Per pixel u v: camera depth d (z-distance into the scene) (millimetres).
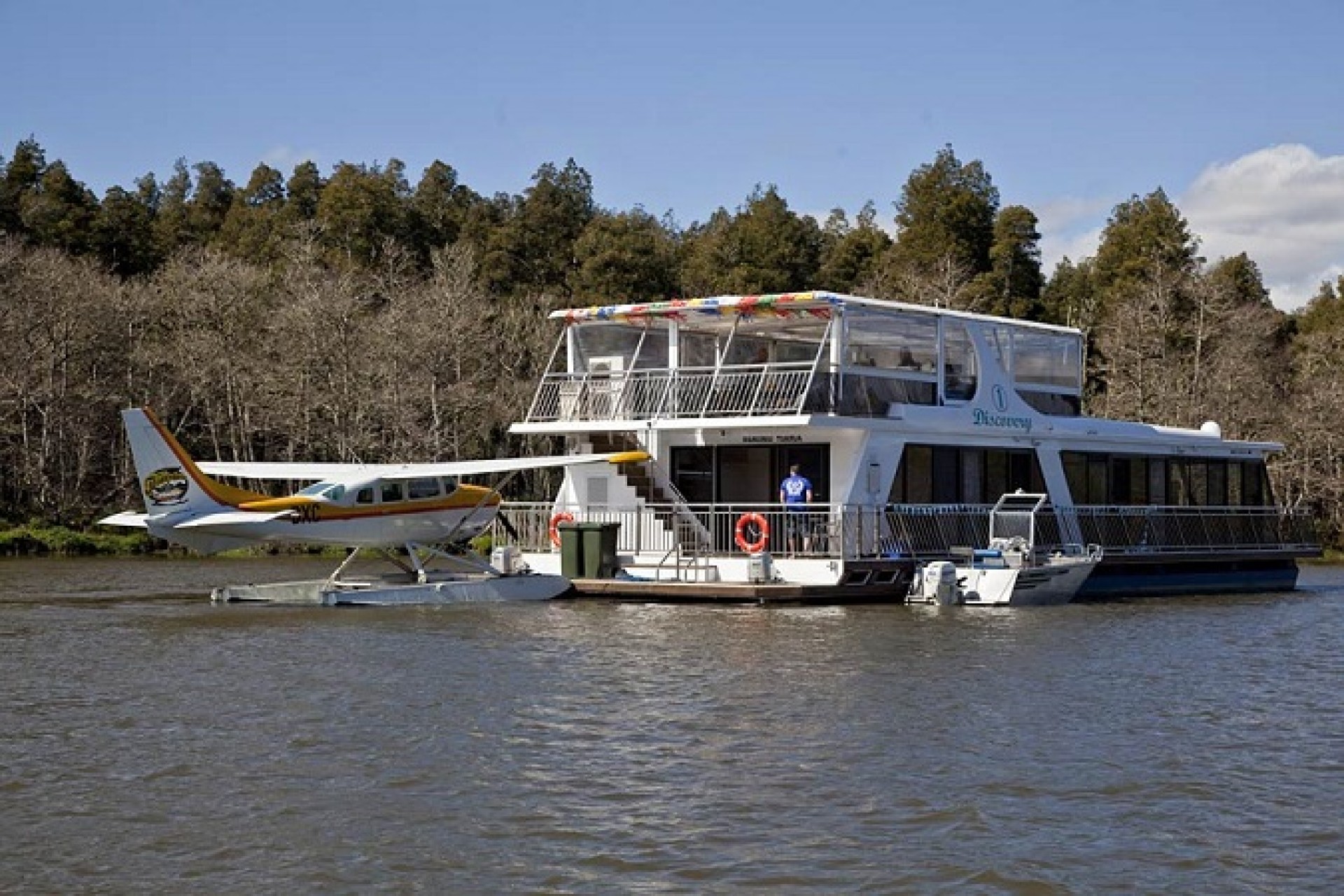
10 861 12125
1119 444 37500
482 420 63875
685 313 33062
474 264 75062
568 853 12414
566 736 16766
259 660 22234
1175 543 38031
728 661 22375
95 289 65250
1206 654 24656
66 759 15555
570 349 35281
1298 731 17828
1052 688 20547
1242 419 68562
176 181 115062
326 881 11703
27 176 92312
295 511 28859
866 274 86750
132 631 25672
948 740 16812
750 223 85812
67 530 55844
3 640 24531
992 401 34531
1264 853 12680
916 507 32281
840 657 22922
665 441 33469
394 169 99812
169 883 11625
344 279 65250
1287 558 41156
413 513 30469
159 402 64750
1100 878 11945
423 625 26609
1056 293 92125
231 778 14766
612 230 80500
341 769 15148
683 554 32281
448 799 13992
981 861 12305
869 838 12891
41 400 62031
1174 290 74688
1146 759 16078
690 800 14016
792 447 32594
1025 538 33781
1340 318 86625
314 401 61719
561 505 34188
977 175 90500
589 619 27750
